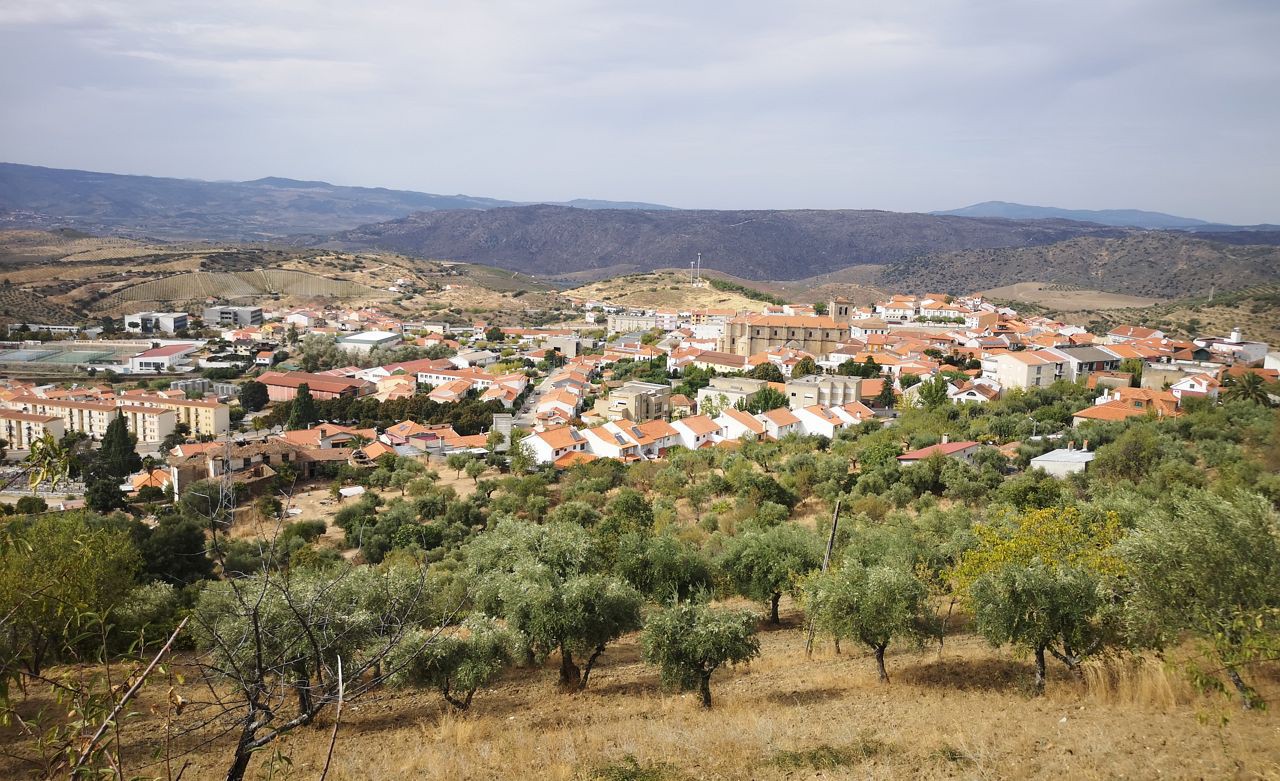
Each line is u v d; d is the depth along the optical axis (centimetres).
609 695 3591
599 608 3662
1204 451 7575
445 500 9288
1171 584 2417
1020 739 2292
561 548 5072
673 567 5200
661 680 3441
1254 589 2241
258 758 2575
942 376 14150
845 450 10325
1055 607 2902
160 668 1026
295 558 6525
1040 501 6494
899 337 19300
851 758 2322
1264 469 6378
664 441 12438
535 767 2480
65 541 3938
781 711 3030
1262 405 10144
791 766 2311
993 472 7881
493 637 3425
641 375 18512
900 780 2111
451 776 2416
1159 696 2531
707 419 13125
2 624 1129
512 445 11950
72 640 1066
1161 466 6956
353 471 11356
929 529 6050
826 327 19400
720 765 2378
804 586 3784
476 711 3391
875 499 7406
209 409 15650
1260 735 2077
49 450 1012
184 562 6184
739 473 8894
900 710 2842
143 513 9700
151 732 2795
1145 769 1955
